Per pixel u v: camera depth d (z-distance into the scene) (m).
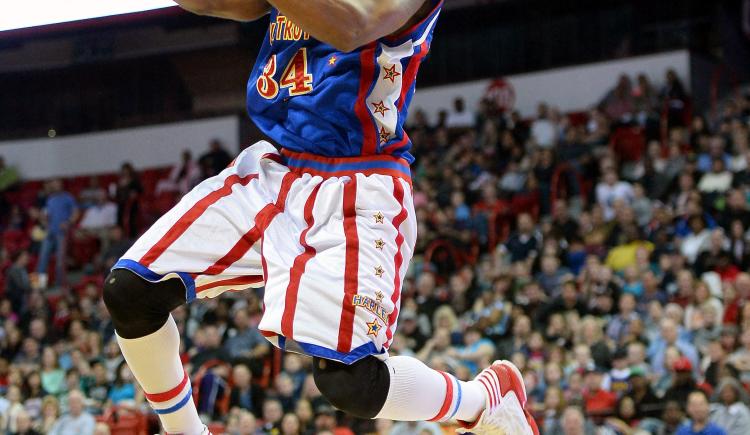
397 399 2.77
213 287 2.87
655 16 18.47
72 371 10.64
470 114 17.11
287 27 2.90
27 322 13.42
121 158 19.19
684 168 13.16
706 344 9.04
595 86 17.27
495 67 19.20
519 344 9.59
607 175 13.48
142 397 10.00
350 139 2.84
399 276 2.85
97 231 17.31
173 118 18.92
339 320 2.70
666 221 12.03
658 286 10.40
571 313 9.99
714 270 10.59
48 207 16.25
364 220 2.80
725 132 14.32
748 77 18.88
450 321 10.67
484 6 18.89
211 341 10.66
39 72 18.81
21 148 19.70
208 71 18.83
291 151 2.93
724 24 18.42
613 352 9.09
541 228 12.77
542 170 14.24
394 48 2.81
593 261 10.51
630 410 7.90
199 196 2.85
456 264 13.01
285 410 9.22
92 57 18.34
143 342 2.82
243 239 2.82
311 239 2.78
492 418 3.01
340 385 2.73
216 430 8.77
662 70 16.92
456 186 14.63
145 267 2.75
